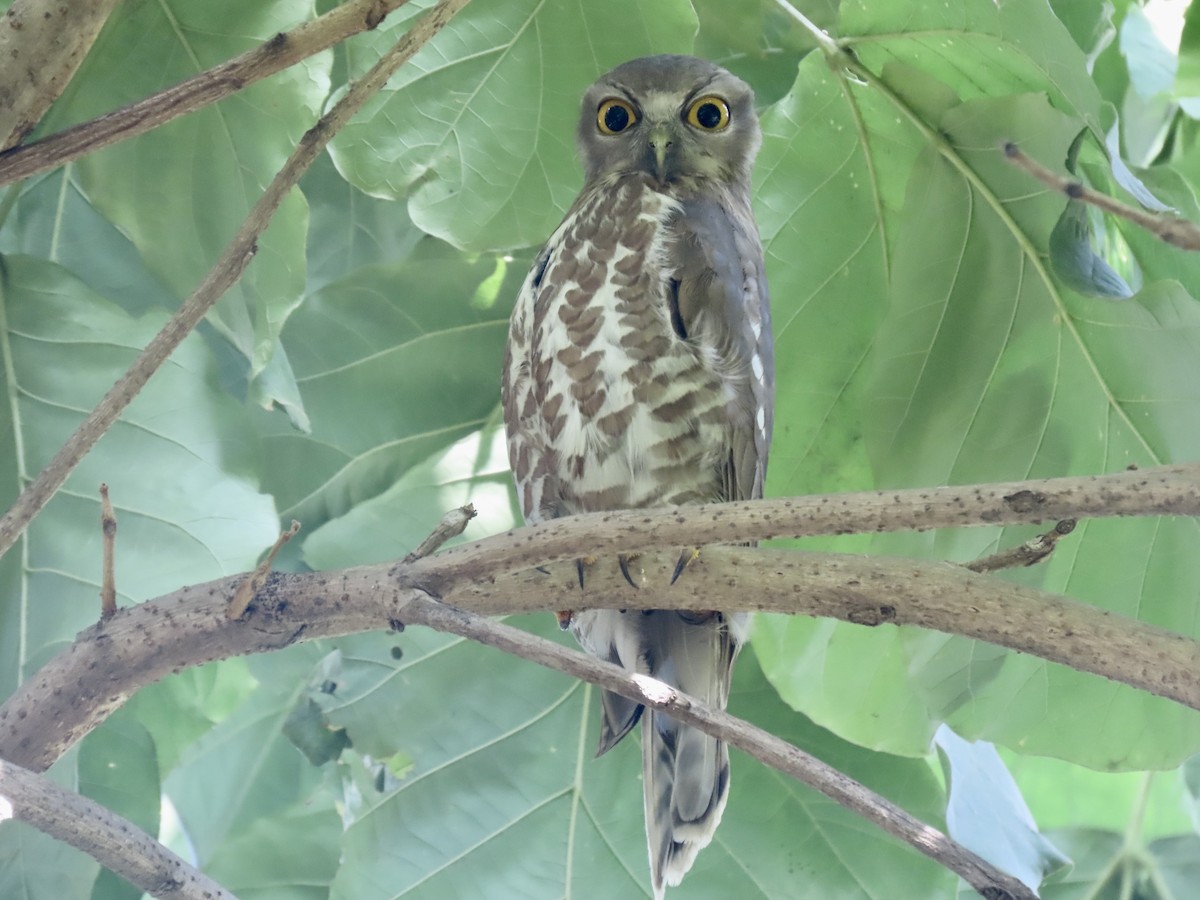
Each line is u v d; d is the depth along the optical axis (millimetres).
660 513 4355
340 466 8586
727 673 7160
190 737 7672
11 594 6754
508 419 7684
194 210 6910
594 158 8133
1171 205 7082
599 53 7184
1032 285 7070
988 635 4352
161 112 4426
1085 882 9961
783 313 7836
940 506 3998
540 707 8219
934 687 7441
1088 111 6543
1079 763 7430
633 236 7441
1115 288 6355
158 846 4090
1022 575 7277
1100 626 4164
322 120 4672
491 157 7328
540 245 8125
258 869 9320
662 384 7121
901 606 4520
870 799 3740
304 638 4824
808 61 7242
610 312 7250
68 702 4781
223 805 10625
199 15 6547
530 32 7074
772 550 4859
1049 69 6641
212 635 4797
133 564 6879
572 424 7250
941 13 6723
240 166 6773
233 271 4648
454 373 8672
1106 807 10203
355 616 4730
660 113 8102
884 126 7336
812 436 8008
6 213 7250
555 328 7352
